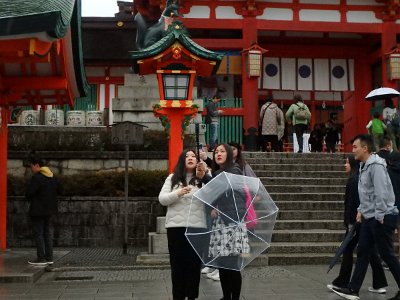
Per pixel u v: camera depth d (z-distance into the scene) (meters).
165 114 10.42
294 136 21.38
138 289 8.16
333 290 7.66
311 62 26.52
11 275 8.84
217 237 6.07
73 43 10.59
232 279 6.27
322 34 26.03
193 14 23.39
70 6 9.04
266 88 26.09
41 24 7.66
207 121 19.83
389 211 7.10
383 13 24.27
